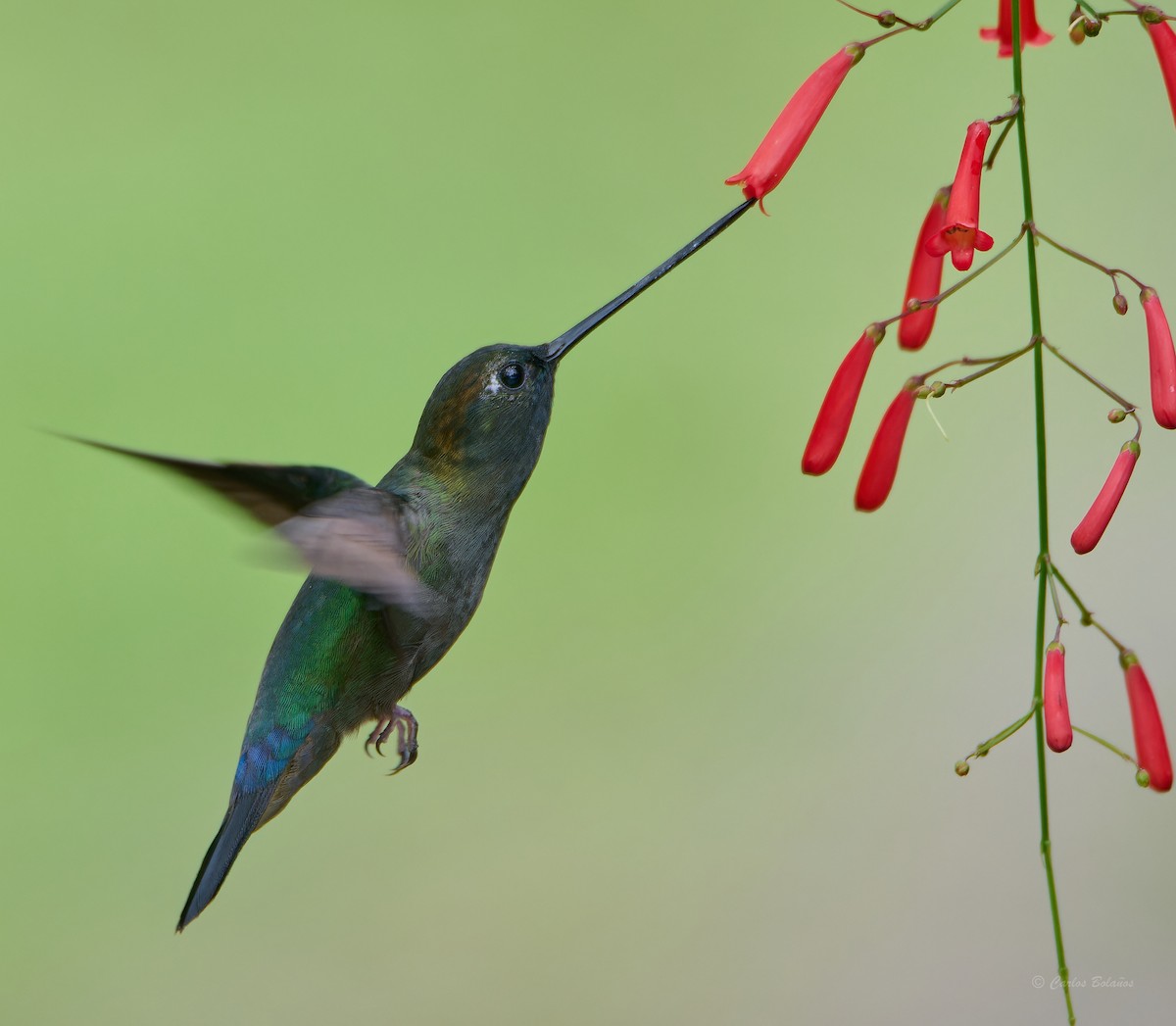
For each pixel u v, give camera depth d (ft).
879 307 35.22
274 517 17.75
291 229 35.09
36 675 30.71
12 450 32.37
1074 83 36.11
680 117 36.73
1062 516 33.40
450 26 37.29
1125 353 34.22
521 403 19.52
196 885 19.40
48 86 36.42
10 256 34.22
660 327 35.04
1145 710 16.15
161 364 33.50
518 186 35.99
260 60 37.14
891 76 36.81
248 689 31.40
